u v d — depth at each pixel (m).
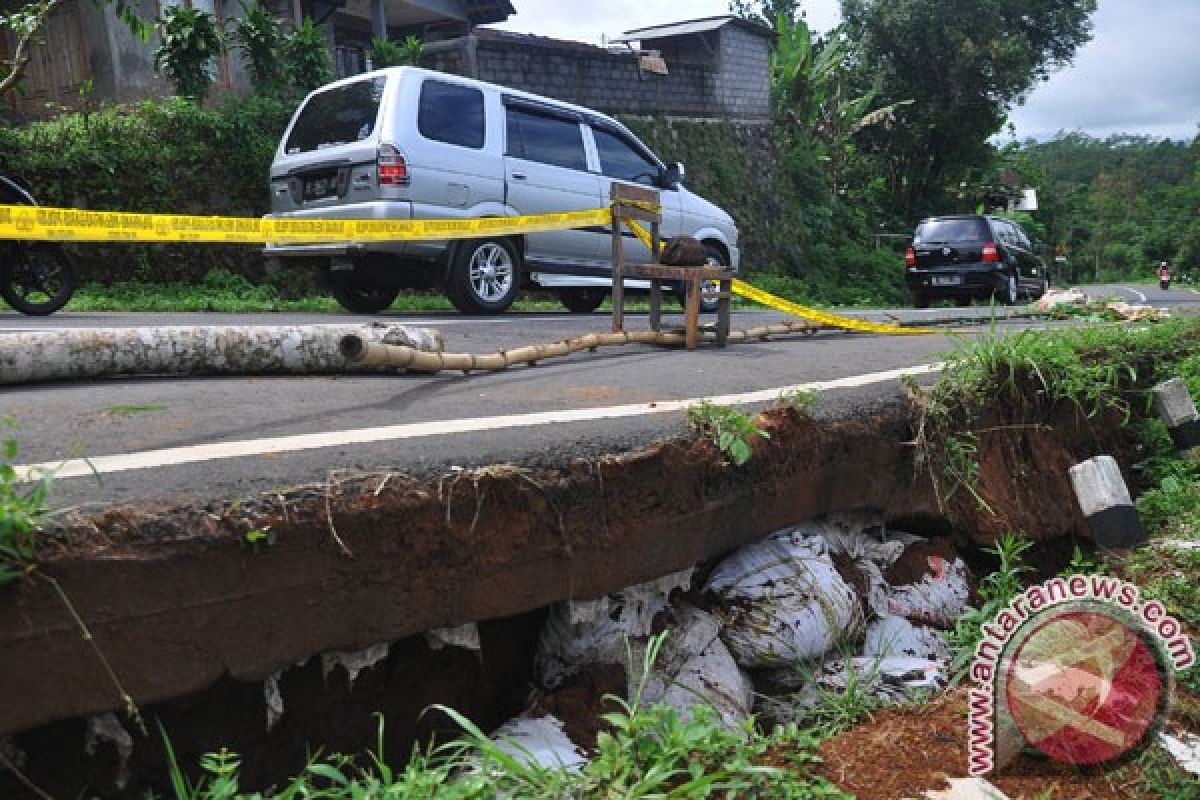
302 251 7.78
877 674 2.96
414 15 20.64
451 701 2.49
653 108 19.33
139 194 11.21
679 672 2.79
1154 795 2.29
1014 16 30.88
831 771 2.28
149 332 3.82
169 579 1.80
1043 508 4.11
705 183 19.78
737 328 7.91
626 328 7.50
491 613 2.31
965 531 3.85
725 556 3.15
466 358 4.30
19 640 1.62
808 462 3.19
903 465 3.63
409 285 8.29
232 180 11.89
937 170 32.41
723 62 21.11
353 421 3.07
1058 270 45.75
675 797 1.89
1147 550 3.74
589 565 2.50
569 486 2.46
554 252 8.65
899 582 3.56
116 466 2.27
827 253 22.31
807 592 3.02
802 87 24.61
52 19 14.35
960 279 16.44
